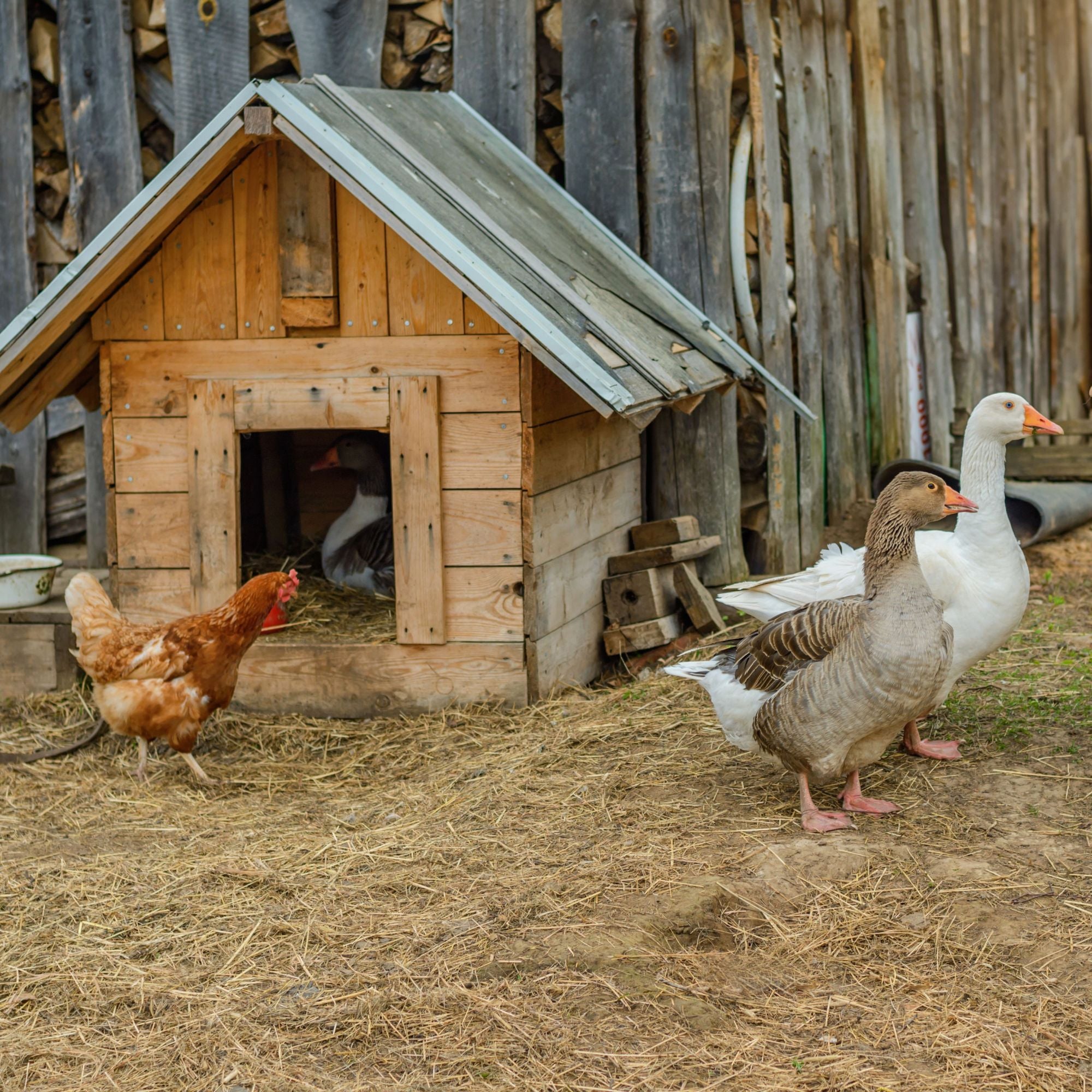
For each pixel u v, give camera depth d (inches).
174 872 176.2
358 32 290.4
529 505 229.1
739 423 297.4
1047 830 169.9
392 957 147.3
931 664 163.8
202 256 234.2
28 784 216.4
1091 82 512.1
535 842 177.5
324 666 239.9
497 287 204.2
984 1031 128.0
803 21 302.0
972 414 191.6
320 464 280.7
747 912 153.2
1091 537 324.2
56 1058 130.3
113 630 209.6
